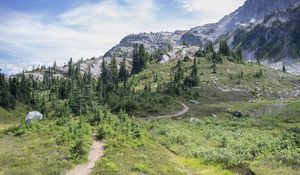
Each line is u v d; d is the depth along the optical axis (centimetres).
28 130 5366
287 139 4878
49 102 13550
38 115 7512
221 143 5509
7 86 12781
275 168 3725
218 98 16325
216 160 4291
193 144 5412
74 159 3491
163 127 7044
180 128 7338
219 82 19500
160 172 3425
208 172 3753
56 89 16350
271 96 18138
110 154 3862
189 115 11738
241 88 18812
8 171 2988
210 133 6719
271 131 7194
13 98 12200
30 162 3322
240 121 9769
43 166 3162
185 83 18600
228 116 11612
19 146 4197
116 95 13538
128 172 3194
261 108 13900
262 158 4209
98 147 4338
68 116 6919
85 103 9462
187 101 14862
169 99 13400
